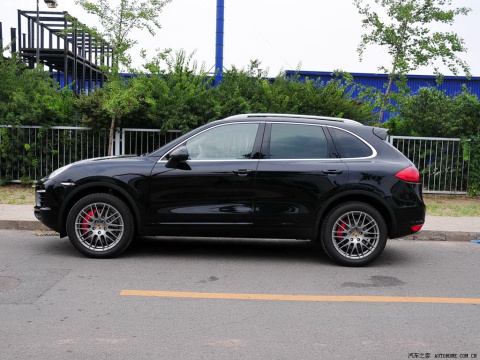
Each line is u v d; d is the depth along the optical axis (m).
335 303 4.79
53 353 3.50
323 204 6.20
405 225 6.21
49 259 6.23
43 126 12.37
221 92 12.79
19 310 4.36
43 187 6.44
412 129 13.58
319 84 14.12
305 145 6.38
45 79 15.26
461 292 5.27
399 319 4.38
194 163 6.29
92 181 6.26
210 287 5.22
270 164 6.26
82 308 4.46
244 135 6.41
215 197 6.23
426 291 5.27
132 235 6.33
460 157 12.79
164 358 3.46
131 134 12.47
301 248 7.39
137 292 4.97
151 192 6.23
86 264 6.03
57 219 6.35
